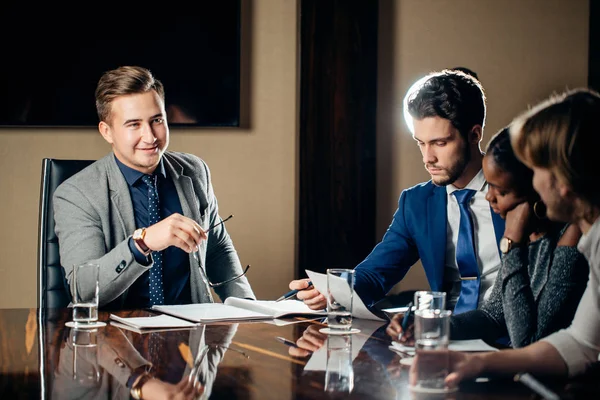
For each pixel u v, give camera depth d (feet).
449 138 6.38
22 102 11.37
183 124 11.58
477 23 12.07
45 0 11.37
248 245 11.75
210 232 8.07
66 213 7.23
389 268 6.99
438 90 6.40
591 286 4.10
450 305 6.74
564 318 4.61
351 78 11.68
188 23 11.56
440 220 6.76
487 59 12.10
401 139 12.00
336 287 5.32
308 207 11.68
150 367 4.17
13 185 11.44
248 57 11.72
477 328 5.01
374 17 11.70
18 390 3.70
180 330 5.35
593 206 4.31
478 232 6.57
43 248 7.41
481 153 6.62
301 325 5.58
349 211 11.75
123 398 3.55
